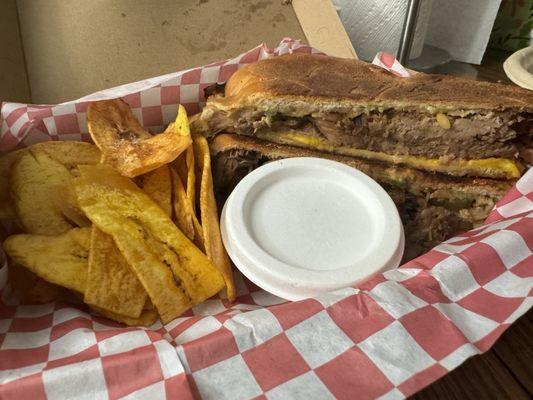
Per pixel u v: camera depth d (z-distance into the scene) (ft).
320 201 0.58
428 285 0.45
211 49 0.85
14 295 0.50
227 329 0.41
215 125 0.65
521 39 1.17
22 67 0.81
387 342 0.40
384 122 0.62
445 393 0.43
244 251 0.51
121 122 0.64
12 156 0.59
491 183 0.65
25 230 0.53
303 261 0.51
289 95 0.61
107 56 0.82
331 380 0.38
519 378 0.44
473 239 0.51
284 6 0.89
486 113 0.61
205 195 0.55
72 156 0.60
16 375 0.38
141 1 0.85
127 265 0.49
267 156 0.64
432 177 0.65
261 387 0.38
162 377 0.38
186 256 0.50
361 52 1.17
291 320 0.42
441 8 1.13
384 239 0.52
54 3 0.85
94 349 0.42
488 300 0.44
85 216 0.54
